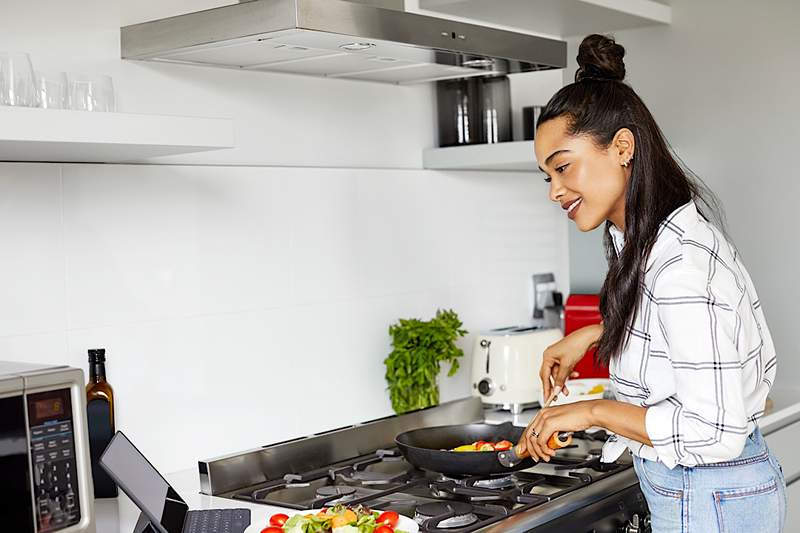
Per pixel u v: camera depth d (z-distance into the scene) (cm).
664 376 157
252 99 237
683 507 163
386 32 191
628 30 318
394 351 266
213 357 228
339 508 162
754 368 157
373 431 235
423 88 285
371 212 267
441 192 289
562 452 228
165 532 155
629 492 202
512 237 315
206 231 226
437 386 270
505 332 282
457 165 278
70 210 200
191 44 195
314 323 252
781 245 294
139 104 213
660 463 166
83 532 157
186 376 222
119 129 167
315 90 252
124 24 209
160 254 217
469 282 299
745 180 299
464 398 269
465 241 297
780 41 290
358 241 263
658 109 314
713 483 161
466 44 209
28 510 150
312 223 251
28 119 157
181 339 221
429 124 287
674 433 148
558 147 161
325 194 254
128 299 211
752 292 165
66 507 155
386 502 190
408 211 278
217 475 199
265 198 239
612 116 159
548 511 180
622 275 160
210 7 228
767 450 167
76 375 157
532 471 212
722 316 148
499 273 311
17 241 192
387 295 272
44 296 196
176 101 221
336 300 257
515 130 312
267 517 175
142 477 162
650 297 157
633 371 163
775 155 293
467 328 298
